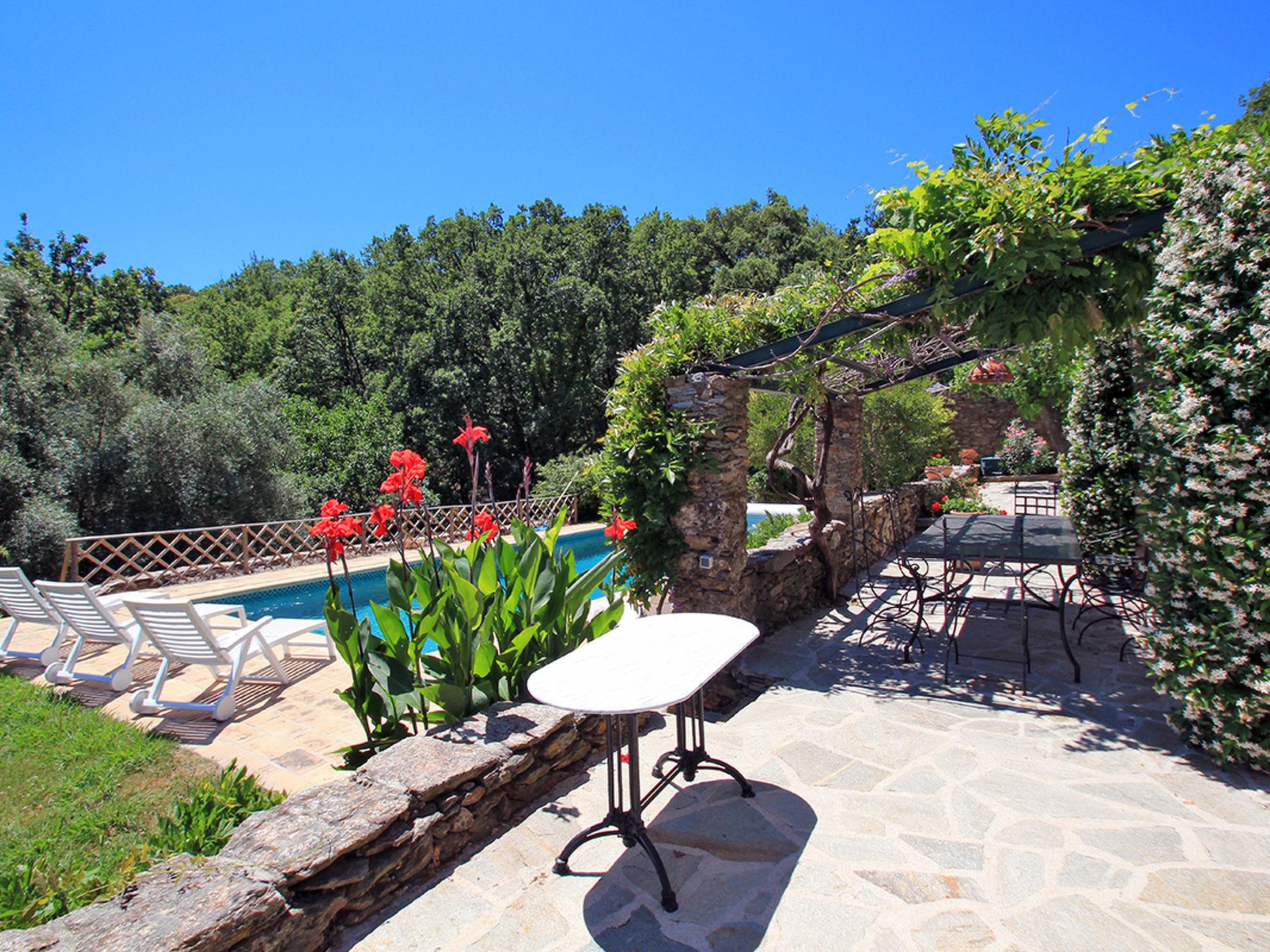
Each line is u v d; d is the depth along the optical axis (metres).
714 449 4.50
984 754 2.88
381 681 2.69
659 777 2.67
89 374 10.64
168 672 4.52
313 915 1.69
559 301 20.53
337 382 23.28
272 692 4.37
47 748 3.41
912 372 5.89
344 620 2.71
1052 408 11.38
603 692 1.79
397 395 20.81
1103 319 3.43
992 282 3.39
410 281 22.56
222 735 3.64
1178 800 2.43
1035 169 3.16
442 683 2.72
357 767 2.79
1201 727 2.75
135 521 10.57
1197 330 2.62
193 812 2.13
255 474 11.83
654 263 24.47
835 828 2.29
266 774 3.16
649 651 2.17
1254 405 2.49
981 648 4.59
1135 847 2.12
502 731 2.50
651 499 4.59
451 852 2.15
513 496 21.06
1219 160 2.61
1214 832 2.20
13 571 4.65
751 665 4.34
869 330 4.17
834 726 3.24
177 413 10.97
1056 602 5.64
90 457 10.27
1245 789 2.50
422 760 2.26
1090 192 3.08
